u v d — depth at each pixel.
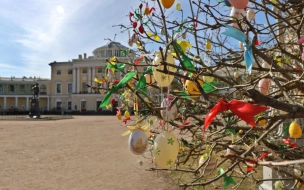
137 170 6.77
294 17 2.18
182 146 3.01
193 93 2.08
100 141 12.30
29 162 7.93
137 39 2.56
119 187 5.54
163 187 5.26
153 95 2.73
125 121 2.83
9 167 7.31
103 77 2.64
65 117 37.59
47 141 12.23
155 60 1.82
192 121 3.03
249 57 1.38
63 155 8.97
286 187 2.91
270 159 2.12
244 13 1.93
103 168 7.16
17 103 60.28
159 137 1.74
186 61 1.71
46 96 59.06
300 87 1.99
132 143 1.99
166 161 1.70
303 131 2.66
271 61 1.70
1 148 10.20
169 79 1.81
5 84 60.00
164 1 1.67
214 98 2.52
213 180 1.79
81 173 6.70
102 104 1.91
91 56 58.53
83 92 55.69
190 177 5.32
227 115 2.24
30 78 65.38
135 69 2.47
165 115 2.03
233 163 1.98
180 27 2.09
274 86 2.54
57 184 5.82
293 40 2.80
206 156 2.29
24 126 20.56
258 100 1.39
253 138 2.56
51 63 58.94
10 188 5.54
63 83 58.53
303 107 1.37
